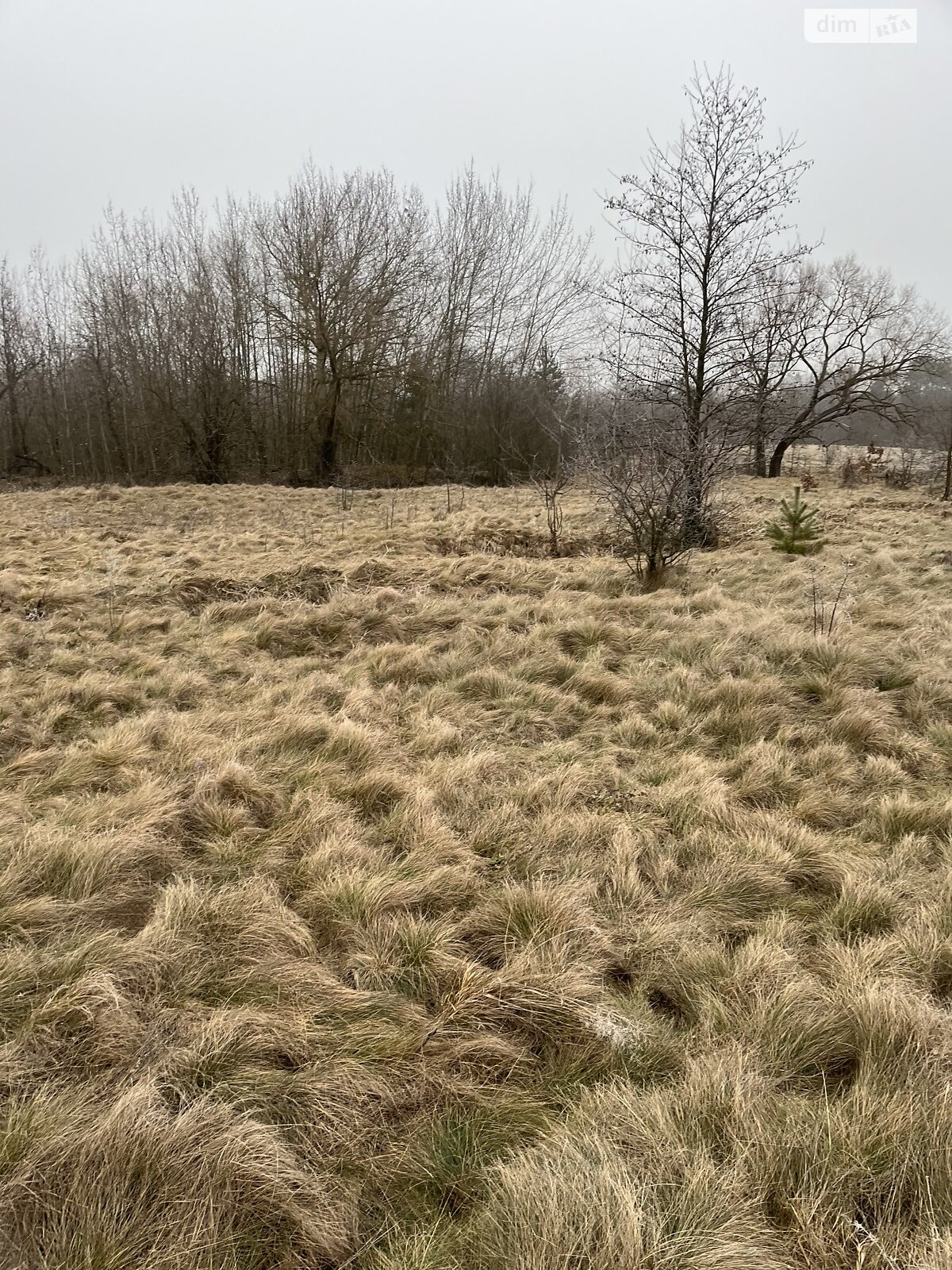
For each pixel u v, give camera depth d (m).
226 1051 2.22
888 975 2.55
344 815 3.60
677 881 3.20
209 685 5.36
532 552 10.85
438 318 28.86
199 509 16.14
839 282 24.86
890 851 3.38
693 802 3.74
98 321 28.23
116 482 27.67
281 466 28.92
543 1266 1.60
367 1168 1.96
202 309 27.05
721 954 2.68
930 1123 1.90
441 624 6.88
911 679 5.25
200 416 27.27
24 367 30.39
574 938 2.76
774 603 7.36
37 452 32.47
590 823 3.54
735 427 10.34
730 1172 1.82
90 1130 1.89
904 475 21.34
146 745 4.25
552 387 28.89
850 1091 2.12
